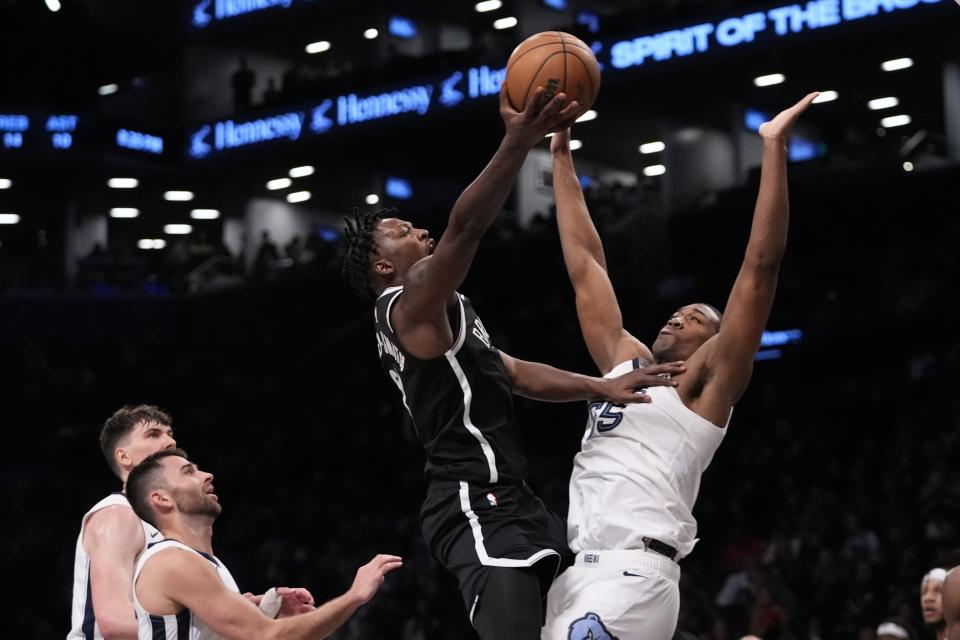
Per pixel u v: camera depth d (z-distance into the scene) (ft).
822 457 48.93
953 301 54.80
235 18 88.63
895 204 62.85
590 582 11.88
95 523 13.92
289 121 82.28
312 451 63.62
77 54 82.38
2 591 57.77
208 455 66.64
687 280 63.41
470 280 72.74
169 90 93.30
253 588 54.90
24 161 83.25
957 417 47.44
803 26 64.23
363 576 12.44
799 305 59.67
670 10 69.21
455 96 75.20
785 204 12.11
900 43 66.90
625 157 88.17
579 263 14.66
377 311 12.10
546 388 12.67
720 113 77.77
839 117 82.74
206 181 90.53
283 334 75.15
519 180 83.25
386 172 89.35
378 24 86.17
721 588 43.57
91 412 71.46
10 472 68.74
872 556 39.70
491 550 11.41
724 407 12.48
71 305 81.35
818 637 34.50
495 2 85.66
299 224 96.68
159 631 12.25
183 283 84.74
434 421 11.89
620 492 12.19
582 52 11.61
